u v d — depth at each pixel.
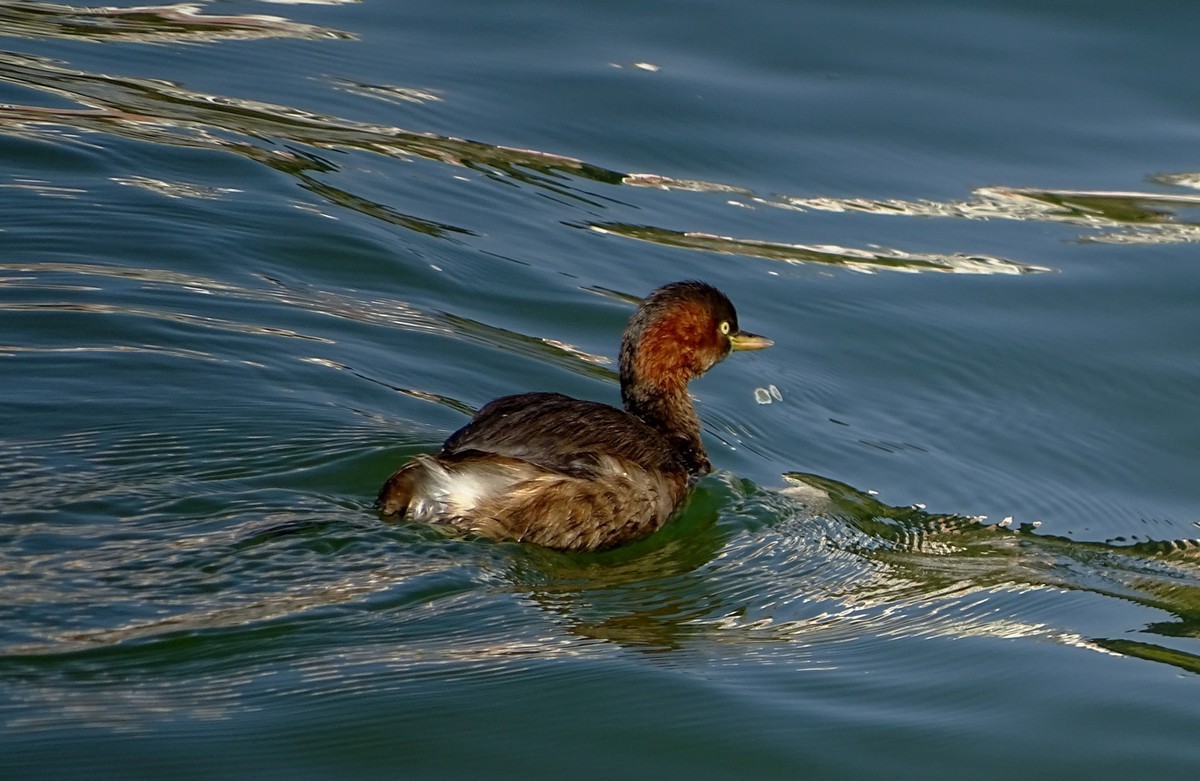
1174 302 17.16
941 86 20.92
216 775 8.75
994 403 15.34
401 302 15.76
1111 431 14.88
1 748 8.71
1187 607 12.12
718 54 21.52
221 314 14.76
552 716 9.77
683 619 11.25
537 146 19.31
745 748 9.68
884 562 12.44
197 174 17.77
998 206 18.78
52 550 10.61
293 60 21.17
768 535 12.57
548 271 16.81
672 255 17.44
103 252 15.70
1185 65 21.44
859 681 10.60
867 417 14.95
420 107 19.95
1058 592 12.23
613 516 12.02
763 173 18.98
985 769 9.71
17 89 19.33
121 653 9.65
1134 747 10.04
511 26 22.30
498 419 12.10
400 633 10.34
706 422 14.63
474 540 11.54
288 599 10.45
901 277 17.42
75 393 12.91
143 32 21.86
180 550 10.78
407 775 9.09
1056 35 22.22
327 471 12.12
